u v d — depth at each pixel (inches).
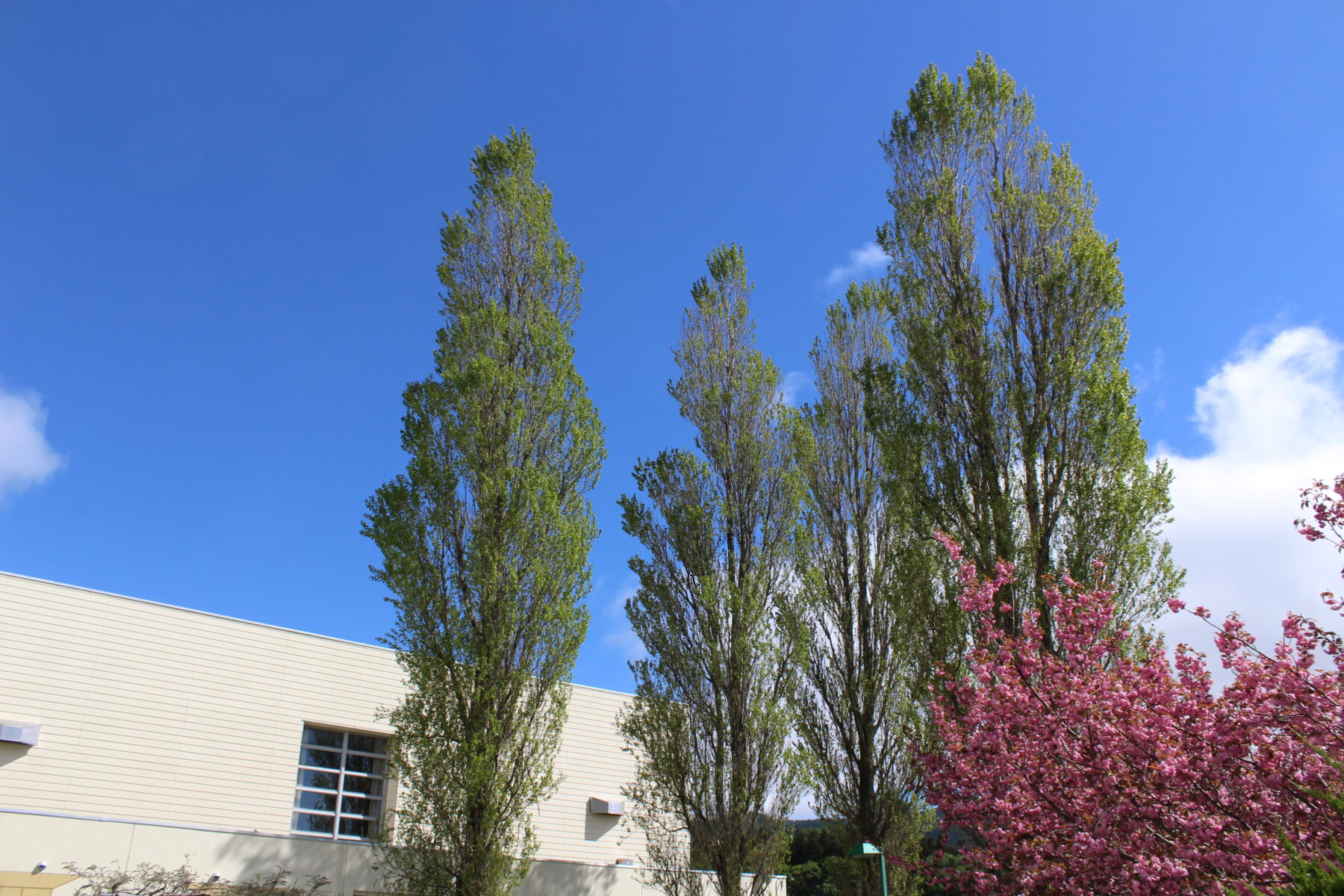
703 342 679.7
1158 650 297.9
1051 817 292.0
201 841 479.2
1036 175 524.1
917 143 562.9
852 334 700.7
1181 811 256.4
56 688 541.6
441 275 597.9
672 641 578.6
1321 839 229.0
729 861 530.9
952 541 339.0
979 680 326.0
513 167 634.8
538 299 600.7
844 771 578.2
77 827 445.1
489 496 508.4
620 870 663.8
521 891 601.6
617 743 813.2
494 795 454.9
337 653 678.5
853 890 557.6
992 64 560.1
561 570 513.0
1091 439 434.9
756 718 553.3
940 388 496.7
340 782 653.3
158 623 597.0
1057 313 476.4
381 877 535.5
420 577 490.3
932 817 569.0
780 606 593.6
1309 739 234.8
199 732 592.7
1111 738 272.8
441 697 467.2
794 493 619.5
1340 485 236.5
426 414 534.9
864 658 600.4
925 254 532.4
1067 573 412.2
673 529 605.9
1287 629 244.5
